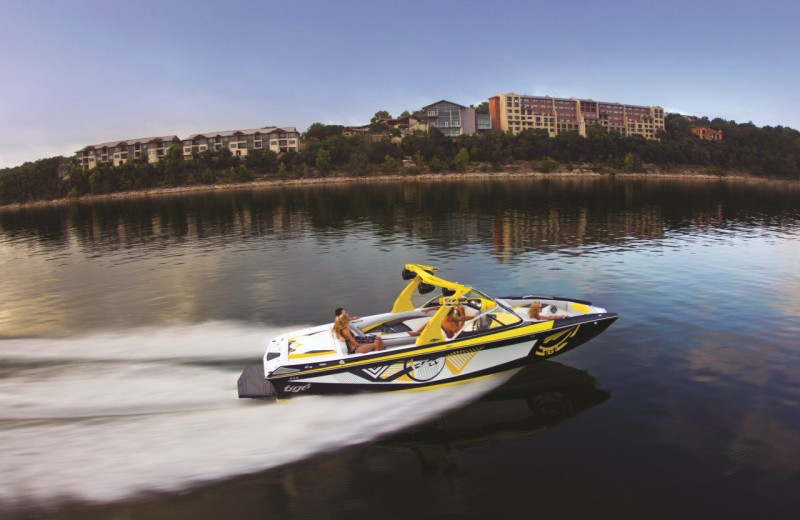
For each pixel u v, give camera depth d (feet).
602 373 31.94
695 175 480.23
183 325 45.50
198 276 66.44
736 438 24.31
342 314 30.91
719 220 116.37
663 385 30.07
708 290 51.03
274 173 460.96
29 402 30.09
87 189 426.10
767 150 513.45
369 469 22.90
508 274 60.08
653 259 67.67
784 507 19.56
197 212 175.32
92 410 29.01
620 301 47.65
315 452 24.36
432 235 95.66
